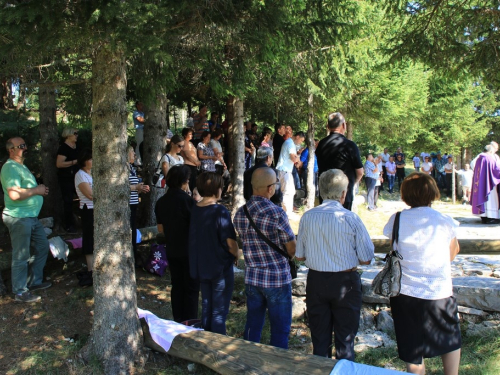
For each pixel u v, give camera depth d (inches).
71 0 117.6
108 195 146.4
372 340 165.8
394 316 121.2
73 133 265.1
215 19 153.7
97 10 110.3
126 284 149.6
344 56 314.5
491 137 948.0
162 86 217.8
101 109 144.8
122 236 149.0
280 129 369.7
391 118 548.4
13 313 183.3
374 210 444.5
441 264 115.5
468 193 581.0
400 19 226.1
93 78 145.7
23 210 192.1
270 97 359.9
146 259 232.8
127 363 146.8
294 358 122.3
